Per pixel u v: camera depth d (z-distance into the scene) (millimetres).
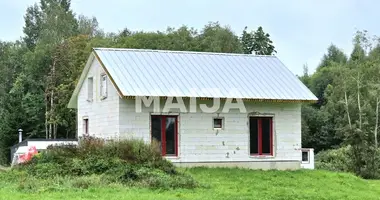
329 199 23203
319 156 52500
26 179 24734
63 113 65438
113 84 31172
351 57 66000
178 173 26219
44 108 67938
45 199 19500
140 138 29047
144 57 34406
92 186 23109
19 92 68500
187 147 31969
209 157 32406
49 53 71312
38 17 94250
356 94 52781
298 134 34656
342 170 43781
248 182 27281
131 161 26156
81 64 66062
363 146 42625
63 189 22141
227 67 35531
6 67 79938
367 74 55938
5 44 90250
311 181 29250
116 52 34250
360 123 45094
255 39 83938
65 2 92562
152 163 26172
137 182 24156
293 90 34531
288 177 30172
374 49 62031
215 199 20969
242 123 33281
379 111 50875
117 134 30766
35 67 71312
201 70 34531
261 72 35812
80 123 37094
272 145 34031
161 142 31484
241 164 33062
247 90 33438
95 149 27172
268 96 33312
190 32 73812
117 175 24672
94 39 70562
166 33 73000
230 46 73250
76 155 27000
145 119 31188
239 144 33125
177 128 31875
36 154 28578
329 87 66875
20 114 67250
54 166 26188
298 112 34750
